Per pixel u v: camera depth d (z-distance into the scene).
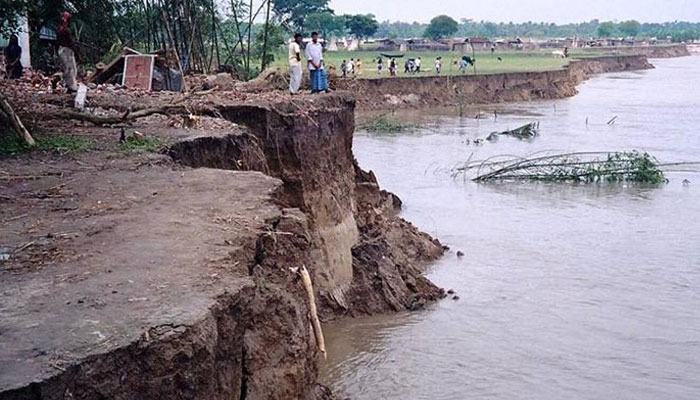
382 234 22.67
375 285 19.98
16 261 8.52
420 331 18.19
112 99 20.91
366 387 15.23
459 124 56.12
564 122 57.53
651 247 25.50
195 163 15.48
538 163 38.62
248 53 38.00
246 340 8.06
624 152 40.47
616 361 16.69
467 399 14.84
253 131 19.36
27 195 11.54
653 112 64.25
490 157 40.88
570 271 22.84
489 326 18.53
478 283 21.67
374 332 18.12
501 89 74.62
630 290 21.25
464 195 33.31
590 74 115.50
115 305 7.22
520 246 25.44
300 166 19.56
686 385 15.61
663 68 134.88
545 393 15.17
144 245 9.06
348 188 22.53
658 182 36.09
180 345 6.69
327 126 21.41
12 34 19.47
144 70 24.95
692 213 30.34
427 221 28.61
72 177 12.76
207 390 6.88
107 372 6.28
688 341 17.81
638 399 14.98
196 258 8.60
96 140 15.86
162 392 6.54
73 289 7.64
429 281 21.14
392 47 129.00
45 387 5.88
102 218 10.26
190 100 20.36
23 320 6.87
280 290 8.76
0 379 5.84
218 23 39.09
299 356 8.50
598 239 26.44
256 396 7.97
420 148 44.69
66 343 6.43
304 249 10.36
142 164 13.78
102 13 32.91
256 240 9.50
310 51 23.28
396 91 66.56
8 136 15.26
